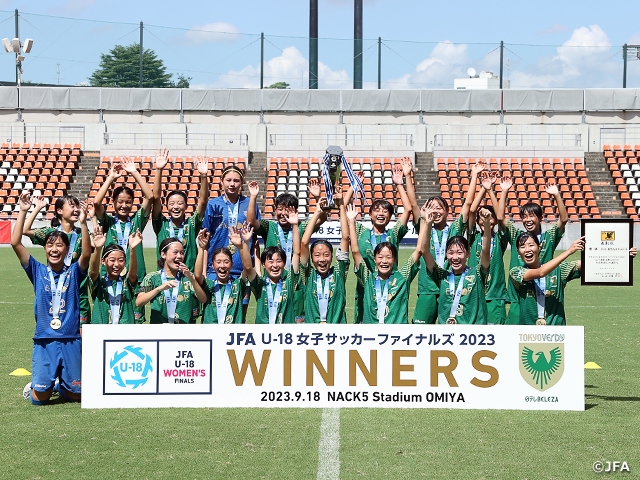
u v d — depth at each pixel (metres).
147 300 7.77
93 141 34.69
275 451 5.97
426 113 35.59
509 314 8.93
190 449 6.01
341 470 5.54
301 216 31.53
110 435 6.38
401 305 7.83
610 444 6.17
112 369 7.20
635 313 14.41
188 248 9.23
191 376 7.18
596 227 7.47
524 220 8.91
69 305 7.41
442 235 8.98
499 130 34.62
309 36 37.22
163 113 35.69
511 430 6.54
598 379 8.70
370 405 7.18
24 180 32.53
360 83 36.44
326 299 8.12
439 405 7.15
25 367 9.26
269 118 35.75
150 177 32.69
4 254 26.59
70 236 8.88
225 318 7.90
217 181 32.50
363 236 8.73
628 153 33.78
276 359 7.15
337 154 8.59
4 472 5.50
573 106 35.28
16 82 37.75
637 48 35.72
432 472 5.51
